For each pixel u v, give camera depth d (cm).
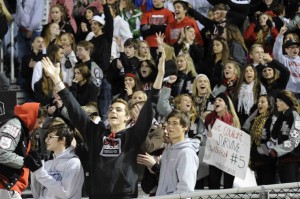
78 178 1662
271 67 2397
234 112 2094
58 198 1655
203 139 2091
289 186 1447
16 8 2930
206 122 2102
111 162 1580
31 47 2805
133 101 2069
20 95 2738
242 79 2334
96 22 2716
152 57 2712
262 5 2912
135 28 2888
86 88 2477
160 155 1819
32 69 2678
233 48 2609
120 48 2714
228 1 2830
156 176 1727
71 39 2636
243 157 1856
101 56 2620
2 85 2047
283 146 2056
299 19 2867
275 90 2211
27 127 1625
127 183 1580
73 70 2602
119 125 1606
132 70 2525
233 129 1870
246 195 1596
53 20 2873
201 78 2244
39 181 1636
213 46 2531
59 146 1672
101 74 2547
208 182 2097
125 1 2880
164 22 2803
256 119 2139
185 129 1633
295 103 2091
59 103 2216
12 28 2902
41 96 2530
